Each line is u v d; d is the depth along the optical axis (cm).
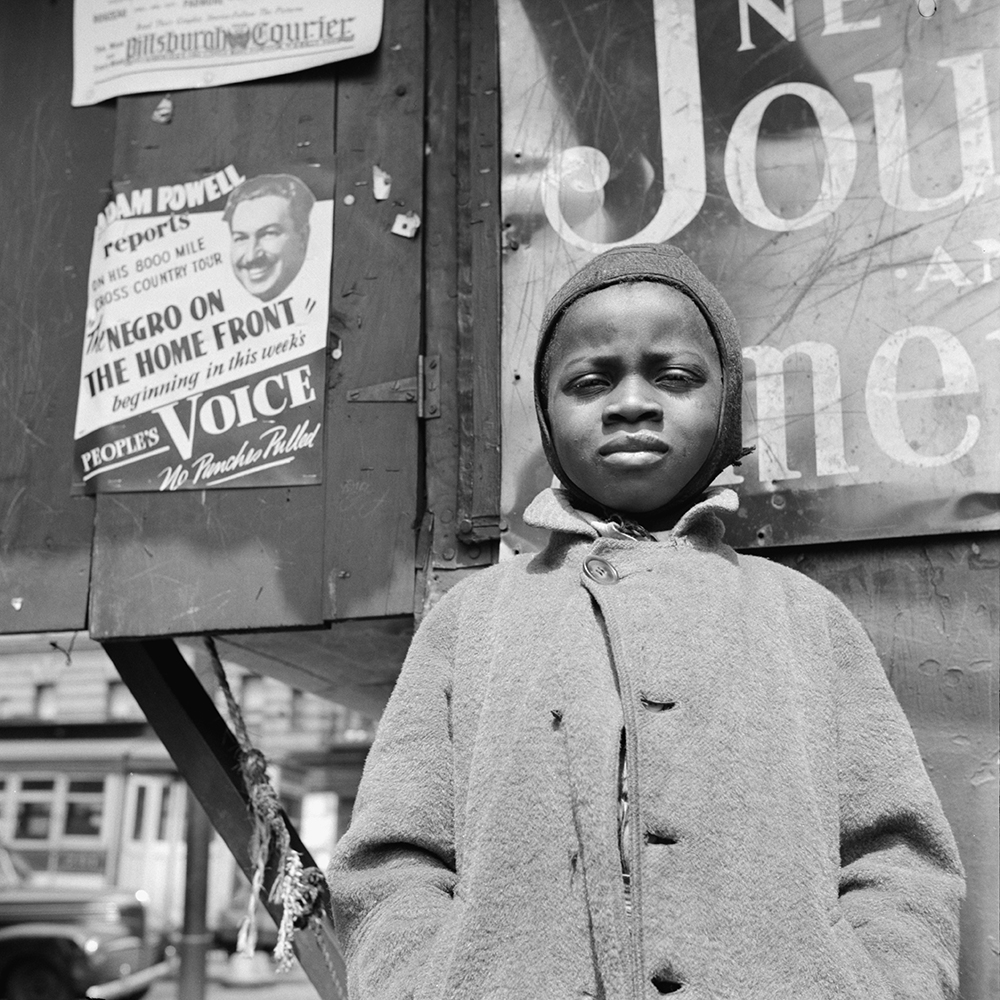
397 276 190
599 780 102
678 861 100
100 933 882
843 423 160
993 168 160
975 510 153
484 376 180
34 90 214
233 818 191
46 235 208
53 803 1566
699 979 95
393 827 114
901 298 160
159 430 195
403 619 190
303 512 186
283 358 192
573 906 100
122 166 206
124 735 1577
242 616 184
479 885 103
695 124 175
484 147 187
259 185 199
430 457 183
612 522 126
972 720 149
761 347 165
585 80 182
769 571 126
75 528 196
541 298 178
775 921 97
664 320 123
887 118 166
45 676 1619
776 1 174
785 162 170
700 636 110
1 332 206
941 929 103
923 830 110
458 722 119
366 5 200
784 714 109
